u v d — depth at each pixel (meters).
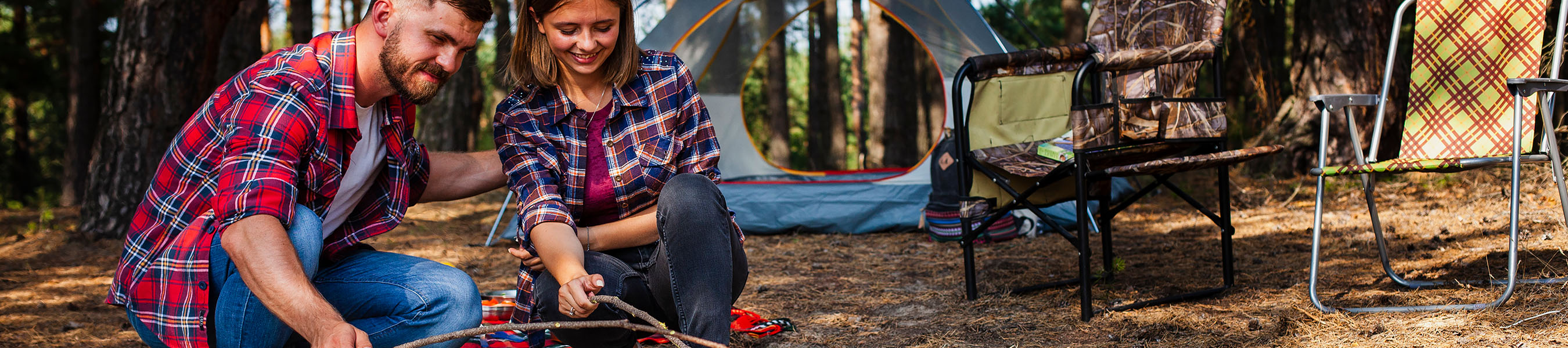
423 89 1.61
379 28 1.59
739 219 5.12
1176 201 5.94
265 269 1.39
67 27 12.77
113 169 5.27
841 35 24.61
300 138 1.55
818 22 14.22
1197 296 2.85
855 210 5.09
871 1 5.43
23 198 13.77
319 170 1.61
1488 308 2.34
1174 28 2.79
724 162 5.75
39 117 17.67
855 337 2.67
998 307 2.95
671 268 1.73
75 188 10.06
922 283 3.49
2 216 6.59
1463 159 2.38
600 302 1.59
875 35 11.89
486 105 21.56
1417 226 4.15
